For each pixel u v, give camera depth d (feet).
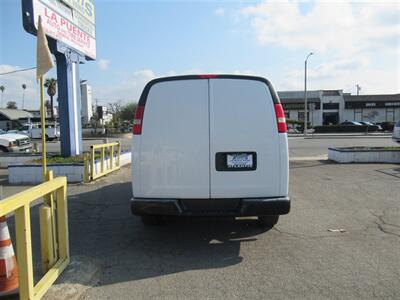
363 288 12.51
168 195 15.81
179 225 20.26
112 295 12.24
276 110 15.87
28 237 11.00
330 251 16.01
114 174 38.83
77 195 28.25
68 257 14.64
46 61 15.48
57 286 12.69
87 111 84.48
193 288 12.67
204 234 18.65
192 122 15.71
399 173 36.65
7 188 32.32
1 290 11.96
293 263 14.75
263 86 15.90
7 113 218.38
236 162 15.74
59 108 41.60
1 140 60.44
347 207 23.52
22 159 48.85
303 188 29.63
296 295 12.07
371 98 212.23
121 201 26.14
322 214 21.95
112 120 173.58
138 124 15.88
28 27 32.71
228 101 15.78
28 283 10.96
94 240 17.88
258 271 14.02
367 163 45.44
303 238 17.78
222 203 15.81
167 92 15.84
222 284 12.94
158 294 12.26
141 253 16.11
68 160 38.17
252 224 20.20
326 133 149.59
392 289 12.43
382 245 16.67
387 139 103.30
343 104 213.25
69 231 19.33
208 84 15.81
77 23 43.14
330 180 33.14
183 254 15.93
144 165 15.81
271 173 15.83
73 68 42.78
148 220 19.61
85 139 126.72
